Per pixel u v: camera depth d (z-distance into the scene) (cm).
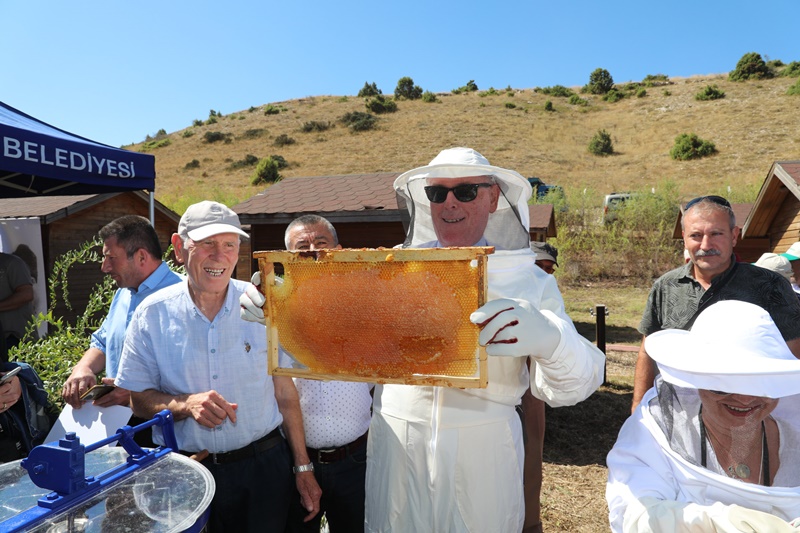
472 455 174
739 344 123
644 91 5388
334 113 5566
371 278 139
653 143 4000
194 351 210
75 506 127
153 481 143
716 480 123
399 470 184
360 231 744
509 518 179
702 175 3145
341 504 235
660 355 134
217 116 6284
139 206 916
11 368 237
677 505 121
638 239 1736
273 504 214
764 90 4709
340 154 4225
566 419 585
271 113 5838
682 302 275
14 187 475
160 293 221
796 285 436
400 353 142
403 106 5656
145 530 118
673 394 138
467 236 189
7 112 395
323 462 230
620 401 643
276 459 216
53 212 755
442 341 138
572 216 1891
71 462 127
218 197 2358
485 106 5444
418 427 180
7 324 475
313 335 148
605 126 4703
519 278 174
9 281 475
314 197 811
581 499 410
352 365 146
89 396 205
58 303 756
